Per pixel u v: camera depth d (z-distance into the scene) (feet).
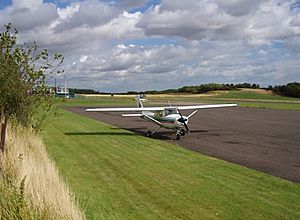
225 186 26.81
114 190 25.40
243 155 41.16
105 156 38.68
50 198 16.40
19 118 36.32
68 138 53.42
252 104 223.71
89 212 20.49
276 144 50.83
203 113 133.18
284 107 183.52
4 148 23.98
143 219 19.90
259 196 24.40
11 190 17.15
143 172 31.09
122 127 73.77
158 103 220.64
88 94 529.45
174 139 55.88
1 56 33.86
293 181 28.76
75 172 30.71
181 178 29.09
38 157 26.96
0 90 32.86
